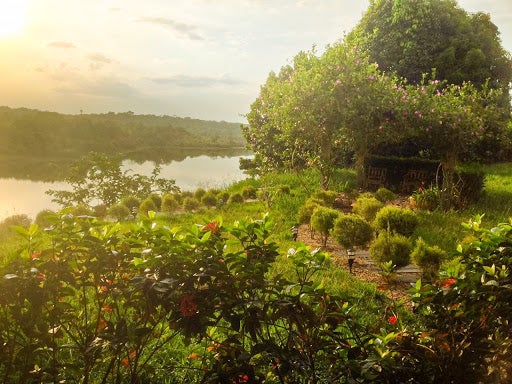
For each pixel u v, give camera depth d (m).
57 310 2.68
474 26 26.64
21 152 73.88
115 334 2.59
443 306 2.73
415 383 2.54
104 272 2.66
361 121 16.22
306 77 16.47
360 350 2.59
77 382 3.36
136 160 68.06
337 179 19.77
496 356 2.44
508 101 25.33
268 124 20.20
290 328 2.66
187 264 2.55
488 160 25.55
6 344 2.67
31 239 2.70
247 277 2.61
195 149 117.69
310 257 2.74
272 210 13.91
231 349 2.72
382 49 24.61
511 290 2.54
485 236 2.94
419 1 23.88
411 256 7.49
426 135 15.62
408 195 18.58
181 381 3.60
